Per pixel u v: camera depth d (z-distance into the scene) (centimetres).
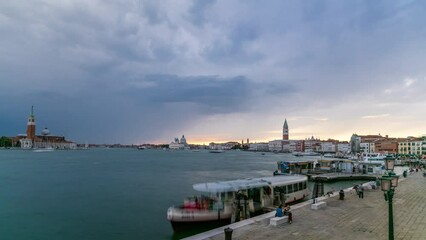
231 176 11425
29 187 8169
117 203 6000
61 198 6562
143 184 8888
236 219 3934
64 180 9781
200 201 4038
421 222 3131
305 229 2848
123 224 4406
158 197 6688
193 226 3869
